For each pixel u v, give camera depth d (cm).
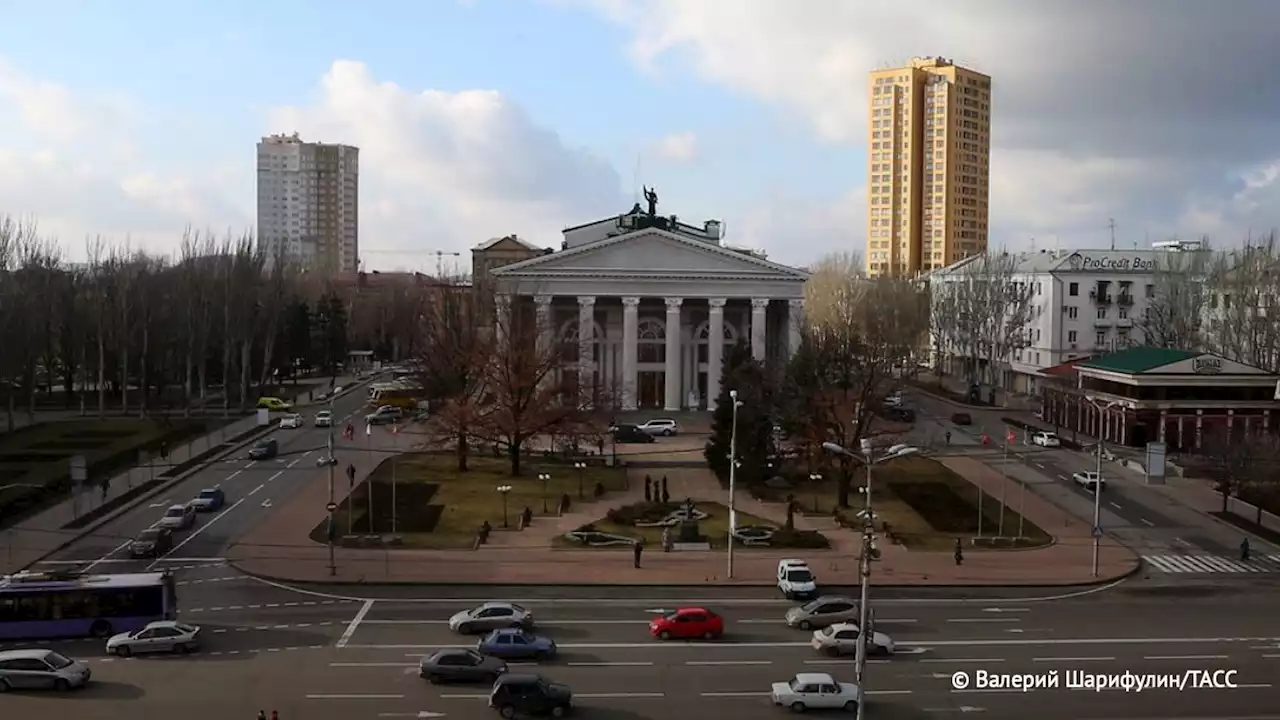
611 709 4334
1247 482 8900
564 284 13888
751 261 14088
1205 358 11225
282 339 16825
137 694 4438
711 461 9750
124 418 13300
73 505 7981
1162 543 7681
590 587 6350
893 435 10675
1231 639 5422
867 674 4812
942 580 6556
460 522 7944
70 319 13788
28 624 5238
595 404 10788
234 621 5575
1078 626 5647
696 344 14862
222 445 11431
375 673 4750
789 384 9512
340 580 6381
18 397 14475
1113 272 16188
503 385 9944
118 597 5316
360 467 10225
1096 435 12250
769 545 7350
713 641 5312
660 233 14012
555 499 8819
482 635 5353
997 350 16712
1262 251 14962
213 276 14525
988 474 10162
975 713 4328
